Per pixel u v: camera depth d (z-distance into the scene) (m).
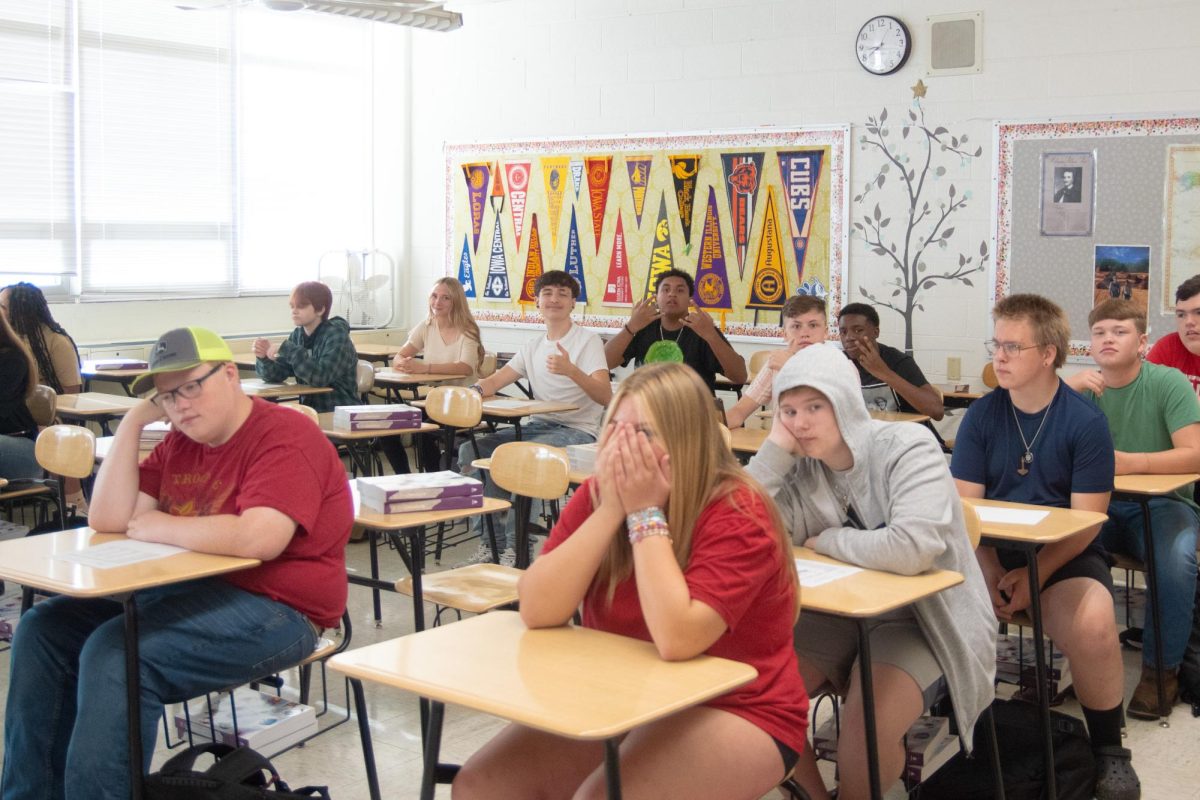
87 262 7.00
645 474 1.87
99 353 6.79
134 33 7.11
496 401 5.49
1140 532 3.52
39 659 2.49
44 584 2.25
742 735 1.85
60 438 3.64
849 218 6.57
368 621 4.25
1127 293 5.87
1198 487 3.88
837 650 2.52
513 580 3.34
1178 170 5.70
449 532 5.65
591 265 7.50
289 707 3.13
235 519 2.46
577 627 2.00
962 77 6.17
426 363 6.68
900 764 2.38
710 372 6.05
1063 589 2.96
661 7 7.09
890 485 2.42
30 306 5.57
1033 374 3.10
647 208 7.24
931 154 6.29
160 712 2.39
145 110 7.21
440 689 1.70
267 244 7.92
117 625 2.38
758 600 1.91
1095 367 5.98
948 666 2.41
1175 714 3.47
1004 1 6.03
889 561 2.34
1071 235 5.98
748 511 1.90
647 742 1.82
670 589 1.82
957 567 2.43
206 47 7.48
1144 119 5.76
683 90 7.05
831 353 2.47
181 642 2.39
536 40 7.61
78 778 2.29
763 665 1.92
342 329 6.00
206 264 7.60
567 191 7.56
